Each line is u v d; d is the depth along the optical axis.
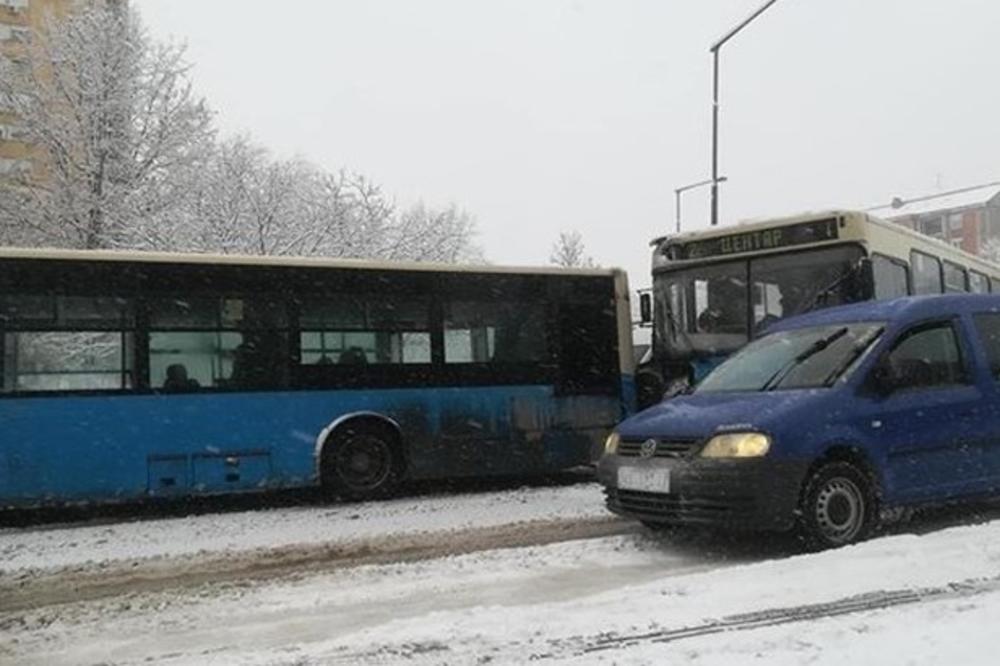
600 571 7.60
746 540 8.66
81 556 9.02
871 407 8.23
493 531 9.75
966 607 5.91
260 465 11.57
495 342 12.96
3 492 10.55
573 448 13.27
